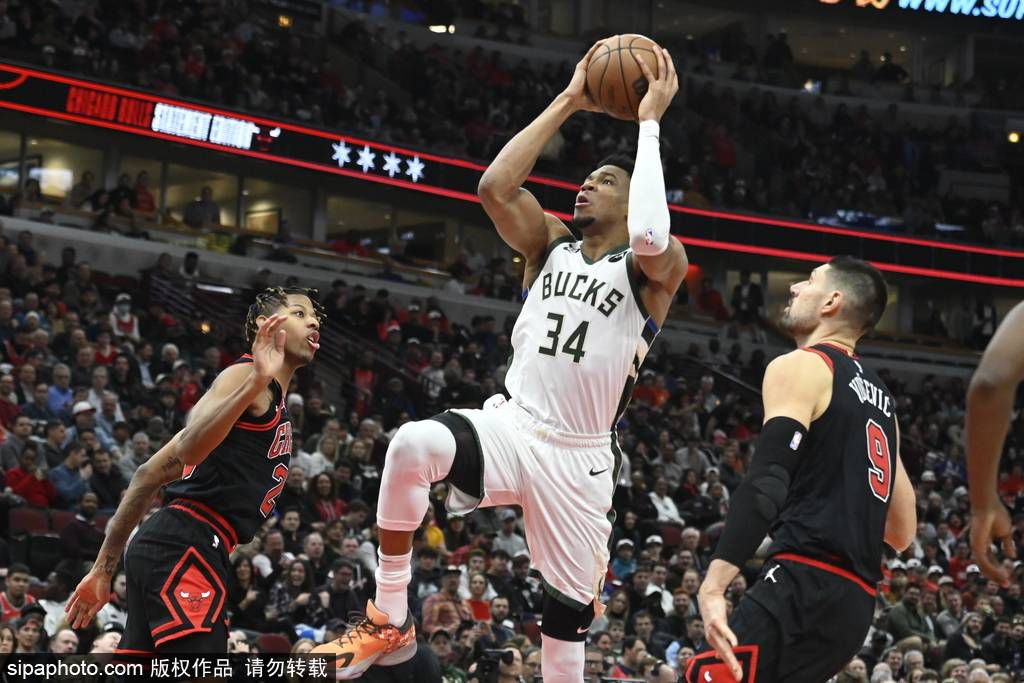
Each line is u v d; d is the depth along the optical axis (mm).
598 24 43125
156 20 30656
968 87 43594
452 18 39406
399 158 30719
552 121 5734
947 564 22016
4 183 29438
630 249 5680
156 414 18297
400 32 37469
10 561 13703
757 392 29641
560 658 5664
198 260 27859
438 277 32000
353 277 29859
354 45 35781
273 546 14133
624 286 5551
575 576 5562
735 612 4738
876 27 44062
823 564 4637
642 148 5441
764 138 39312
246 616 12867
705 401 27625
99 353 19516
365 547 14875
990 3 43531
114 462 16203
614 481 5691
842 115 40719
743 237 34500
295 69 32219
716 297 35250
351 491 17109
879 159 40250
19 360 18484
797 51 46125
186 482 5805
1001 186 40500
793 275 38344
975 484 3369
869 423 4824
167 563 5648
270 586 13609
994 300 39031
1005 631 16734
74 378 18516
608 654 13102
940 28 43875
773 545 4785
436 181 31156
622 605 15148
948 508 25016
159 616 5594
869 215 36562
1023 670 16453
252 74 31281
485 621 14039
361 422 19734
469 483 5469
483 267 33531
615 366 5520
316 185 33312
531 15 42781
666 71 5621
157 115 27734
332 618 12977
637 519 19547
